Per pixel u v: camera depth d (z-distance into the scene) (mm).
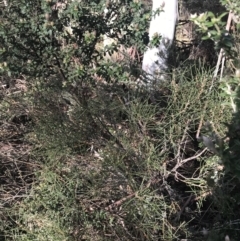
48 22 3057
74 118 3277
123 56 4090
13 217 3123
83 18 3270
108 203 3049
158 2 3791
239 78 1741
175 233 2771
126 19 3404
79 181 2965
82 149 3260
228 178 2818
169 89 3379
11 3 3141
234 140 1693
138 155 3072
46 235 2818
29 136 3377
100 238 2836
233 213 2820
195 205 3227
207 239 2572
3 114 3469
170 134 3127
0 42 3139
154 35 3482
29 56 3232
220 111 3102
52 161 3068
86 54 3332
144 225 2758
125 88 3574
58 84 3348
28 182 3307
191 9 5605
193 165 3377
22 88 3689
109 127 3312
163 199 2949
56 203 2891
